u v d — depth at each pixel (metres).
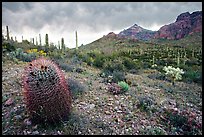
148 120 7.20
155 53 43.38
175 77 15.62
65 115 6.02
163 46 65.69
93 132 5.96
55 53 19.47
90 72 13.94
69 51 24.66
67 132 5.72
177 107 8.77
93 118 6.71
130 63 19.55
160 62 27.52
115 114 7.23
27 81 5.60
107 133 6.04
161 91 11.06
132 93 9.38
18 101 7.15
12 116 6.31
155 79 14.80
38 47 23.14
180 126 7.13
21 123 5.95
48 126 5.80
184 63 26.30
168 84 13.48
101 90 9.40
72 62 16.81
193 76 16.14
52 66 5.74
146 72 18.45
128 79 12.88
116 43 75.75
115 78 11.71
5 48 15.14
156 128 6.61
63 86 5.79
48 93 5.54
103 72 13.90
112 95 8.90
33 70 5.59
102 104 7.78
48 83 5.55
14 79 9.05
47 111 5.62
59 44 31.73
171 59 30.81
